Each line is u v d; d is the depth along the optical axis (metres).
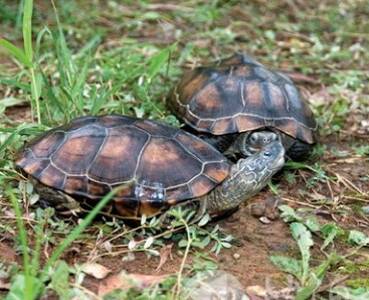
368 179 0.93
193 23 1.41
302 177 0.92
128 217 0.79
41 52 1.22
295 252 0.81
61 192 0.80
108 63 1.10
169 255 0.79
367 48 1.33
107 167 0.80
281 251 0.81
